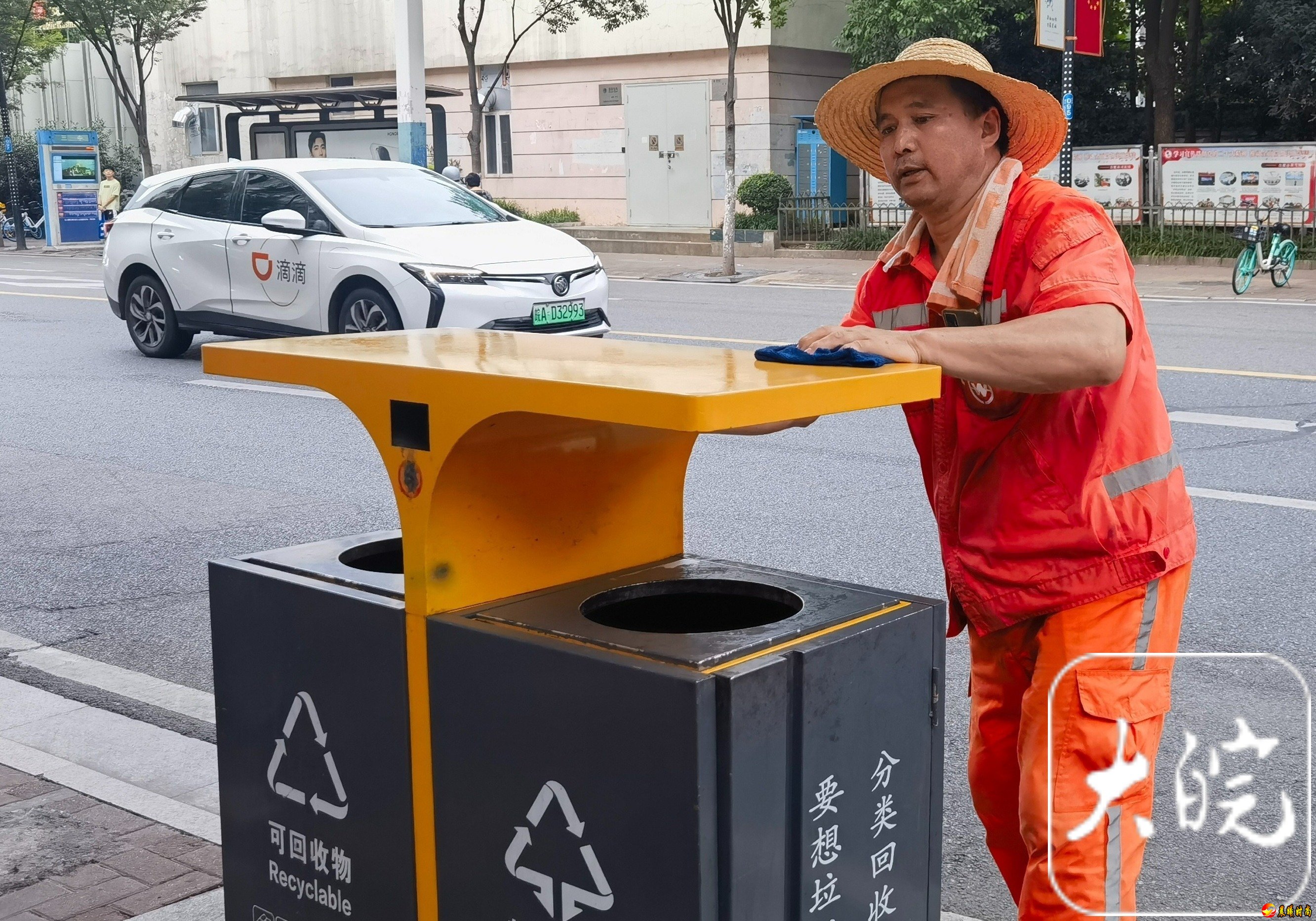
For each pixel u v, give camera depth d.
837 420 9.04
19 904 2.97
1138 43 28.39
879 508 6.71
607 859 1.80
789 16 25.33
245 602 2.26
